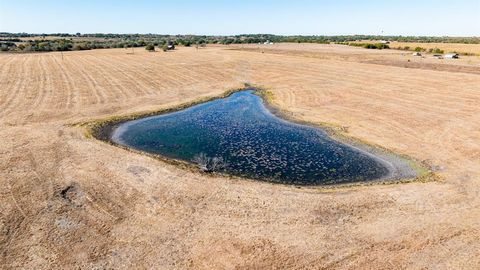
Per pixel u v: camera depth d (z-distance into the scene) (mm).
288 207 19688
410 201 20516
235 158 27172
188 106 42469
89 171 23094
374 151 28469
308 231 17594
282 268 15078
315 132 33156
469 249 16359
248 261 15445
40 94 44125
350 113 38375
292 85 53375
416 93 46688
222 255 15781
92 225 17656
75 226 17531
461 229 17844
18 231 17016
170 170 23984
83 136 30172
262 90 51188
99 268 14922
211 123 36062
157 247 16234
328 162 26594
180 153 27953
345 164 26250
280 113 39562
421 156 27094
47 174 22453
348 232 17578
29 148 26484
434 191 21734
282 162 26562
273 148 29328
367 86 51406
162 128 34156
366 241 16906
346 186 22828
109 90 47906
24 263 15070
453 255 15961
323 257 15781
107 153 26438
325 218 18734
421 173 24438
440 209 19672
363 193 21484
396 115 37281
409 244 16703
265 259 15586
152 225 17781
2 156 24797
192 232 17312
